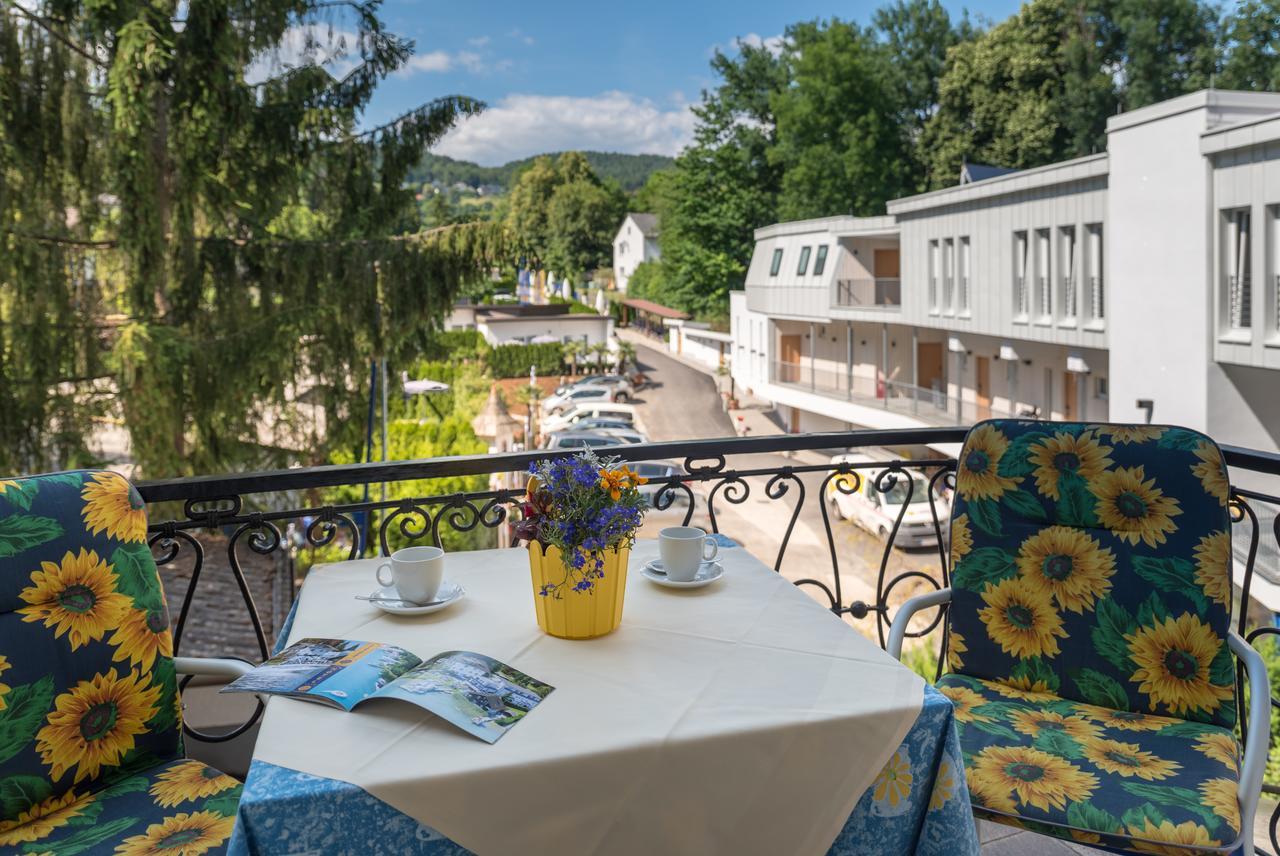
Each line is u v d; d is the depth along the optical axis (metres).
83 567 1.88
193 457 11.38
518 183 77.75
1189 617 2.15
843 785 1.43
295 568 9.85
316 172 12.01
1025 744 2.04
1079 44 36.56
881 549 17.72
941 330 24.95
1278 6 33.12
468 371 35.81
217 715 3.48
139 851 1.66
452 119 12.12
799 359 33.47
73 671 1.84
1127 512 2.24
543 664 1.63
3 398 10.19
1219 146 14.27
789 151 44.94
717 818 1.38
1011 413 20.91
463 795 1.28
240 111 10.95
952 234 22.34
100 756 1.87
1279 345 13.84
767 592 2.02
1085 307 18.09
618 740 1.35
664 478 2.75
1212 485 2.16
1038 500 2.33
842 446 2.87
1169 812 1.77
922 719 1.48
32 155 9.95
